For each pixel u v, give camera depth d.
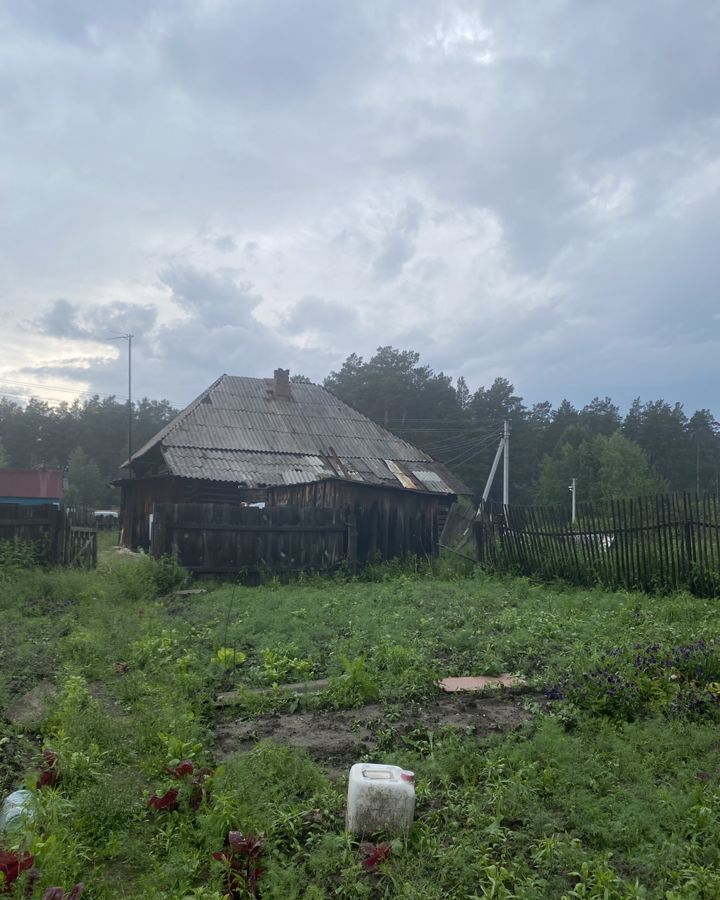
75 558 14.80
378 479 24.30
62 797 4.20
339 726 5.77
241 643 8.57
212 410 25.73
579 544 13.41
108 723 5.23
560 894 3.38
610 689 5.84
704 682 6.21
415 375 61.84
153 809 4.13
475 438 58.69
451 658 7.82
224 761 4.93
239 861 3.56
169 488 22.72
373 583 14.56
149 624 9.18
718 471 73.06
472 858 3.68
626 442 58.84
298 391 29.44
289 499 19.44
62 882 3.33
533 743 4.97
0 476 35.44
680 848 3.70
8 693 6.35
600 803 4.17
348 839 3.83
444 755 4.92
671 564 11.59
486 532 15.91
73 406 97.12
